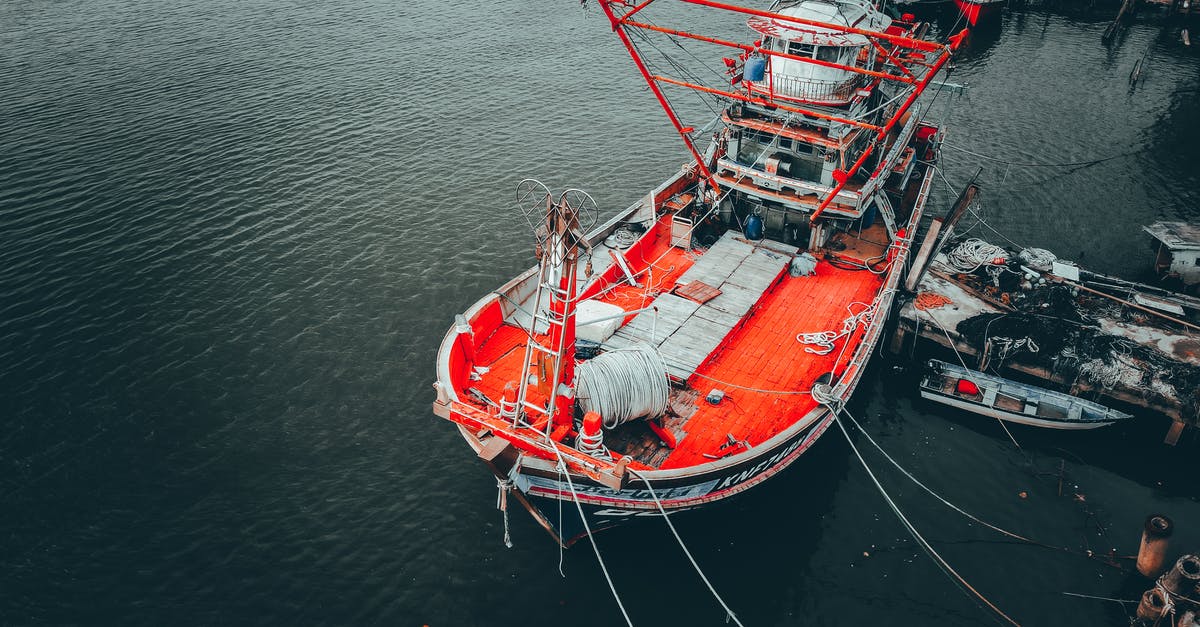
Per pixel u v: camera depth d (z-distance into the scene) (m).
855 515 21.30
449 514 21.30
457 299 30.08
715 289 23.88
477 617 18.59
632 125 44.94
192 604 18.83
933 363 25.91
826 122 24.05
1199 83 50.94
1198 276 29.95
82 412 24.50
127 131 42.97
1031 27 62.06
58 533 20.58
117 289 30.20
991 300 26.67
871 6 26.53
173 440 23.53
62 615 18.55
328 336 27.98
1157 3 62.72
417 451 23.34
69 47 55.53
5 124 43.50
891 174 31.19
